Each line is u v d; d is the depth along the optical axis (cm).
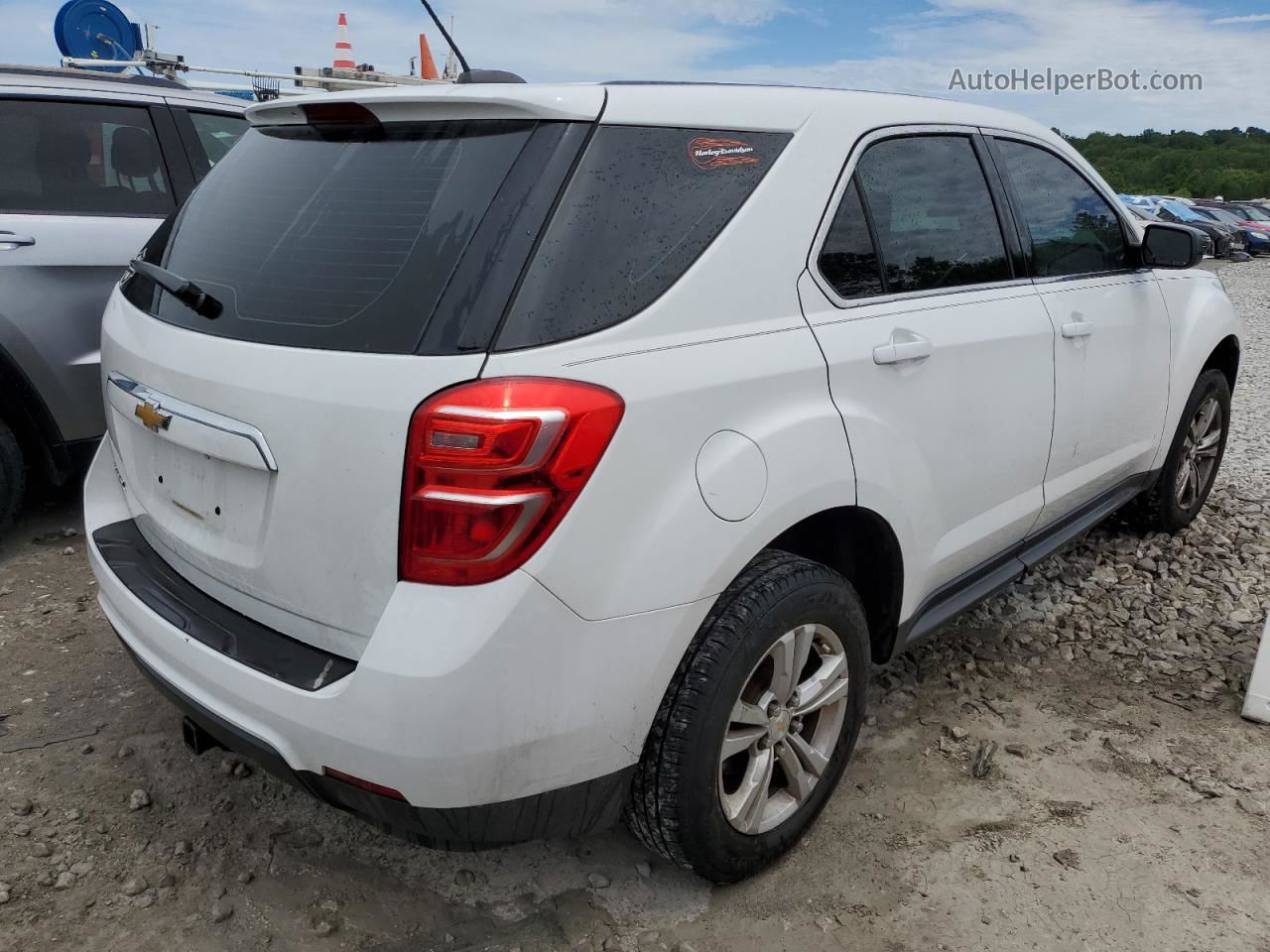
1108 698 314
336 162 209
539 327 175
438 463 166
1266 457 587
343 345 180
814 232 224
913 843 244
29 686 304
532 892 227
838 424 218
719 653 197
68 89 417
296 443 179
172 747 276
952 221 273
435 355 171
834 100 239
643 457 181
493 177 184
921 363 244
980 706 306
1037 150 319
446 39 247
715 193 206
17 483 400
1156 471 397
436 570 168
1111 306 333
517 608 169
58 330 395
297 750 180
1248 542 440
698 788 201
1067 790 265
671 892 228
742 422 199
